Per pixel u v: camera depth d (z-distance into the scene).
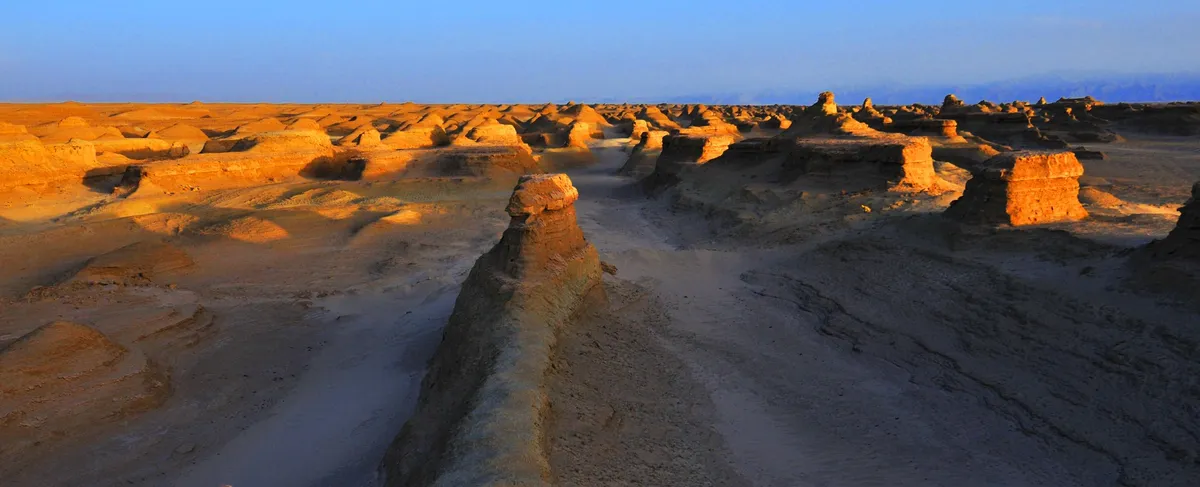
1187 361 11.66
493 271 15.00
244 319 19.05
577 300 15.37
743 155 38.78
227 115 96.75
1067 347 13.28
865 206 26.36
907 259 19.41
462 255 26.48
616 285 18.64
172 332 17.02
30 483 11.15
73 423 12.48
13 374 12.43
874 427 12.27
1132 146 55.56
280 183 39.84
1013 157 19.22
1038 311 14.60
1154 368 11.86
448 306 19.03
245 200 35.03
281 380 15.52
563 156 59.34
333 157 45.41
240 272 24.09
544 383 10.98
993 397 12.69
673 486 9.66
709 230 29.89
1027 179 18.98
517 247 14.94
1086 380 12.30
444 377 12.87
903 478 10.59
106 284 20.56
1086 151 46.78
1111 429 11.09
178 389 14.70
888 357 14.95
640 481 9.52
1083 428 11.29
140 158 45.53
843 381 14.16
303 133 46.47
